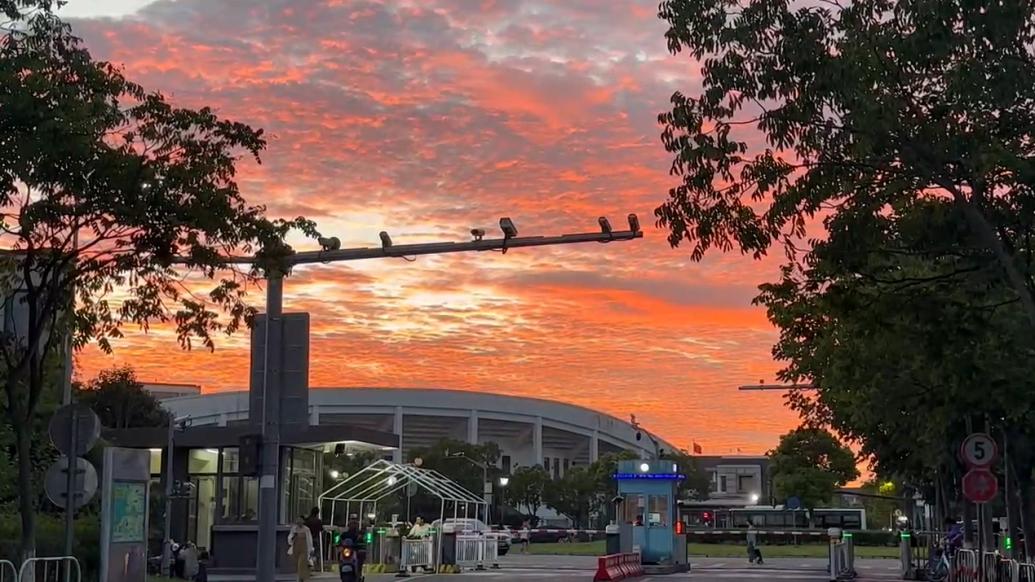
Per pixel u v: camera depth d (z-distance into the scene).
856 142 13.68
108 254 15.12
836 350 23.77
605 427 167.25
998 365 19.39
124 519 16.69
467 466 113.19
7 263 15.49
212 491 38.28
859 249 15.09
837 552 33.41
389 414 150.25
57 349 18.22
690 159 14.21
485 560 39.97
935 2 12.48
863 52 13.08
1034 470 26.22
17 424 14.76
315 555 33.31
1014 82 12.83
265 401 18.05
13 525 21.36
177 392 148.00
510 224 17.78
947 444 25.94
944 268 16.77
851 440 34.78
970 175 13.84
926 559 36.16
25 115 13.12
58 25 14.55
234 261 15.91
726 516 95.62
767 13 13.66
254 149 15.34
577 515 123.38
